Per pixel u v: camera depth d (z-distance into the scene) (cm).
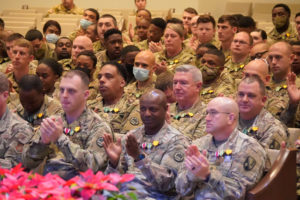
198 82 520
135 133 446
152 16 1180
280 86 610
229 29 798
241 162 401
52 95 620
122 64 648
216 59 627
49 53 871
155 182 408
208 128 415
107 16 895
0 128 453
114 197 267
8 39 744
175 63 761
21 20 1152
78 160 423
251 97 474
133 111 557
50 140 420
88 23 996
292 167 412
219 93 615
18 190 270
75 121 457
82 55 688
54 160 447
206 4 1357
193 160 379
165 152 427
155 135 436
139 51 683
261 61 584
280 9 943
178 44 766
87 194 260
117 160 410
